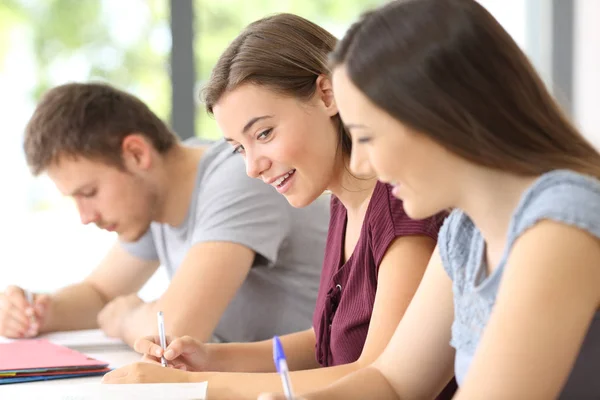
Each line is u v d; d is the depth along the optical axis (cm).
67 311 279
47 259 444
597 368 124
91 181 247
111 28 437
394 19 120
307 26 182
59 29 437
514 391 109
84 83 256
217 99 180
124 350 235
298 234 247
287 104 176
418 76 116
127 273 300
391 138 119
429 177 120
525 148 119
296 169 179
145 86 437
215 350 196
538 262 111
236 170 243
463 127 116
